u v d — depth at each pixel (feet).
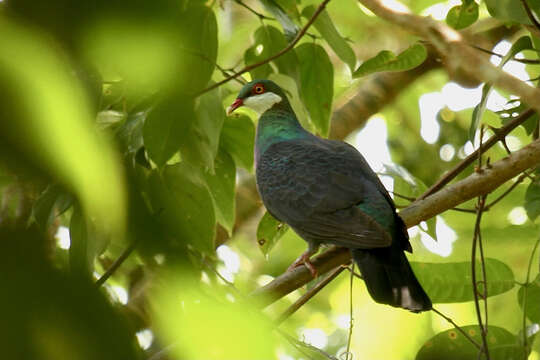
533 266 45.11
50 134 4.59
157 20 4.58
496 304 46.98
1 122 4.48
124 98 27.50
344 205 28.27
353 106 47.65
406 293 25.39
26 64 4.53
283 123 36.32
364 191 28.84
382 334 49.39
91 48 4.65
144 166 26.18
